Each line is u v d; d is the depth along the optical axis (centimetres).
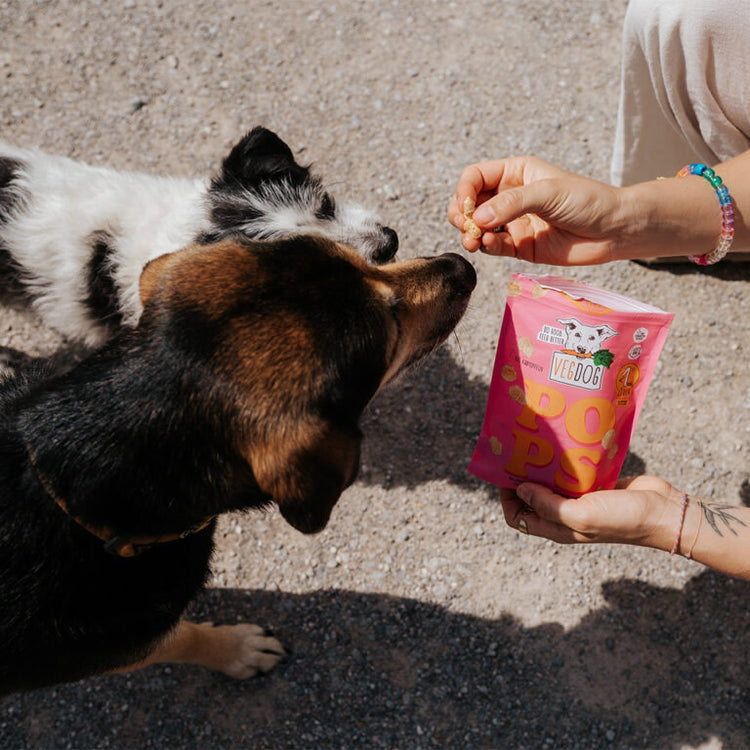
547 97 142
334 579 119
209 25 145
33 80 140
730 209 100
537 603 118
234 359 82
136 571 88
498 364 94
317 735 113
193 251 87
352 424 83
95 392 84
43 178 107
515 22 147
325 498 83
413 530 121
